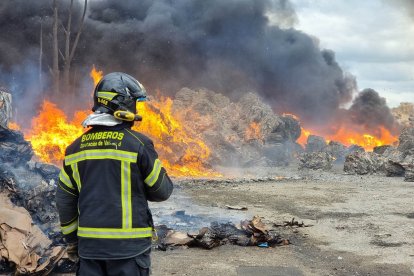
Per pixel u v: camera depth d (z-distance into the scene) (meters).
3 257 5.33
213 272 5.82
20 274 5.19
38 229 5.96
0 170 7.07
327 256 6.68
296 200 11.91
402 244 7.34
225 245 7.27
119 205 2.88
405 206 10.86
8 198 6.69
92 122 2.96
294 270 5.95
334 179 17.86
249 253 6.79
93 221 2.87
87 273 2.89
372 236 7.88
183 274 5.73
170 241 7.16
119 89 3.04
